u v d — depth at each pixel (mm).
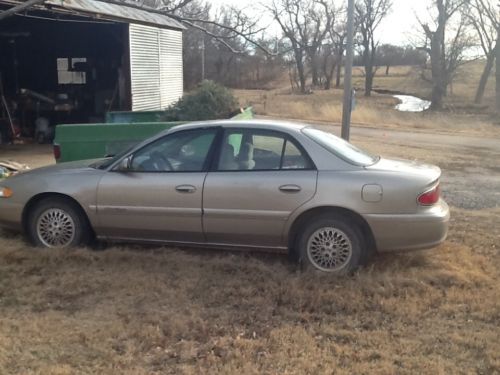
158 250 5887
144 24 17672
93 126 8594
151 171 5598
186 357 3781
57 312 4477
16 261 5508
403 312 4480
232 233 5418
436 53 41812
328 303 4656
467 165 12875
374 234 5121
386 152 15195
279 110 32344
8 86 19703
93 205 5684
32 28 18734
